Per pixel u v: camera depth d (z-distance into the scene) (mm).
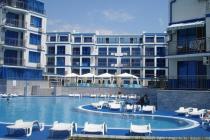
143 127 15711
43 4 63000
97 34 98000
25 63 58156
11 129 15625
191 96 26531
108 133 15766
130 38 96125
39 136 14500
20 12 57750
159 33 93188
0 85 50031
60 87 56156
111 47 96000
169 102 27734
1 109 30516
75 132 15586
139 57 94125
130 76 57375
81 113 27234
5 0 55250
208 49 28781
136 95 46750
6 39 55312
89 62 95125
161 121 22625
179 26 30922
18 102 39156
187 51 30984
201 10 30531
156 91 30547
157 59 92375
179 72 32188
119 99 44469
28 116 25172
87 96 53250
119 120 22906
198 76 29062
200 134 16016
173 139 12445
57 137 14320
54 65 93875
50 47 95125
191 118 22906
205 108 25797
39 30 61594
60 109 31109
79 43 95625
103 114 26281
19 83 52625
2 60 54625
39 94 53188
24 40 58031
